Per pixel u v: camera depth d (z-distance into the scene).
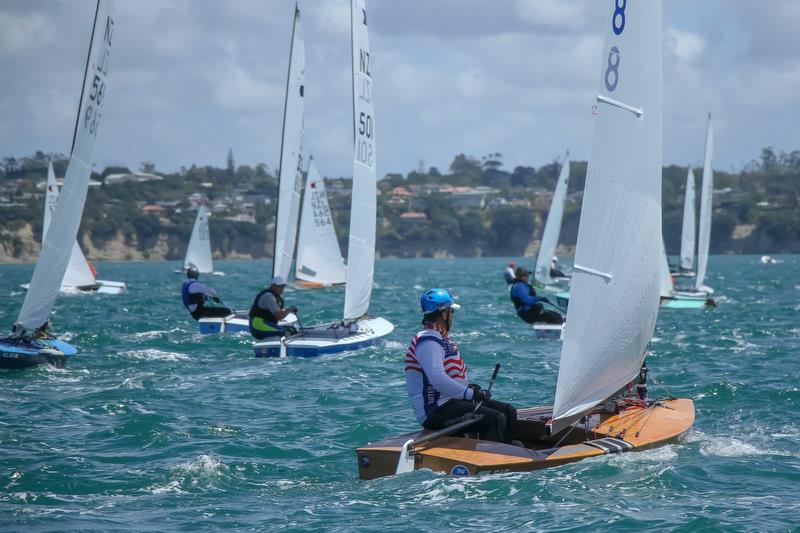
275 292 66.06
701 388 45.31
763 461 29.69
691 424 31.67
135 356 61.56
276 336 63.91
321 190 108.81
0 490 27.92
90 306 111.62
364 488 26.98
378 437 35.66
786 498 25.56
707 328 79.56
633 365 30.67
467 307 109.56
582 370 28.77
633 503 24.94
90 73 56.72
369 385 48.72
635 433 30.36
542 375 52.19
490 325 84.44
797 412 39.47
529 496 25.38
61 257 56.28
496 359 59.41
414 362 29.22
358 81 66.69
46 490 27.95
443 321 29.38
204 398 44.88
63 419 39.47
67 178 55.78
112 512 25.36
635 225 29.42
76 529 23.52
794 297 126.19
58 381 50.53
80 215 57.12
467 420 28.39
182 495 27.28
